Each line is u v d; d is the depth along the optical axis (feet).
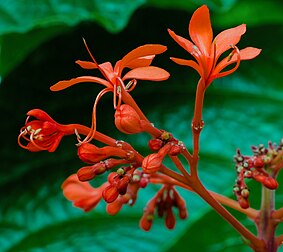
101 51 2.05
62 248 2.01
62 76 2.05
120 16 1.90
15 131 2.05
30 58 2.04
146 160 1.33
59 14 1.90
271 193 1.44
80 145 1.34
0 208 2.02
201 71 1.33
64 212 2.03
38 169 2.05
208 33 1.34
